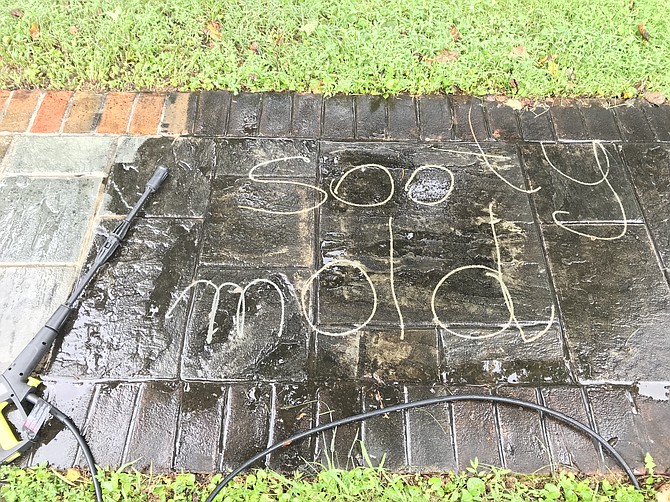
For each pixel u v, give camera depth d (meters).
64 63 2.55
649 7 2.72
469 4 2.70
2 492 1.53
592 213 2.15
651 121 2.44
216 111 2.45
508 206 2.17
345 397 1.71
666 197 2.20
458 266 2.00
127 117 2.42
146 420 1.67
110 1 2.69
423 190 2.21
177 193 2.18
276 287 1.94
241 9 2.71
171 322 1.85
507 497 1.53
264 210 2.14
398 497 1.52
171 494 1.55
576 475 1.58
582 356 1.80
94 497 1.53
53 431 1.64
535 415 1.68
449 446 1.63
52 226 2.09
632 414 1.69
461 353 1.80
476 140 2.38
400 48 2.56
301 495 1.53
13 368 1.67
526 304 1.91
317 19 2.67
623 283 1.96
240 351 1.80
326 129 2.40
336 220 2.12
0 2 2.68
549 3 2.73
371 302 1.91
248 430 1.65
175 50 2.58
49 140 2.35
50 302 1.90
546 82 2.51
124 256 2.01
